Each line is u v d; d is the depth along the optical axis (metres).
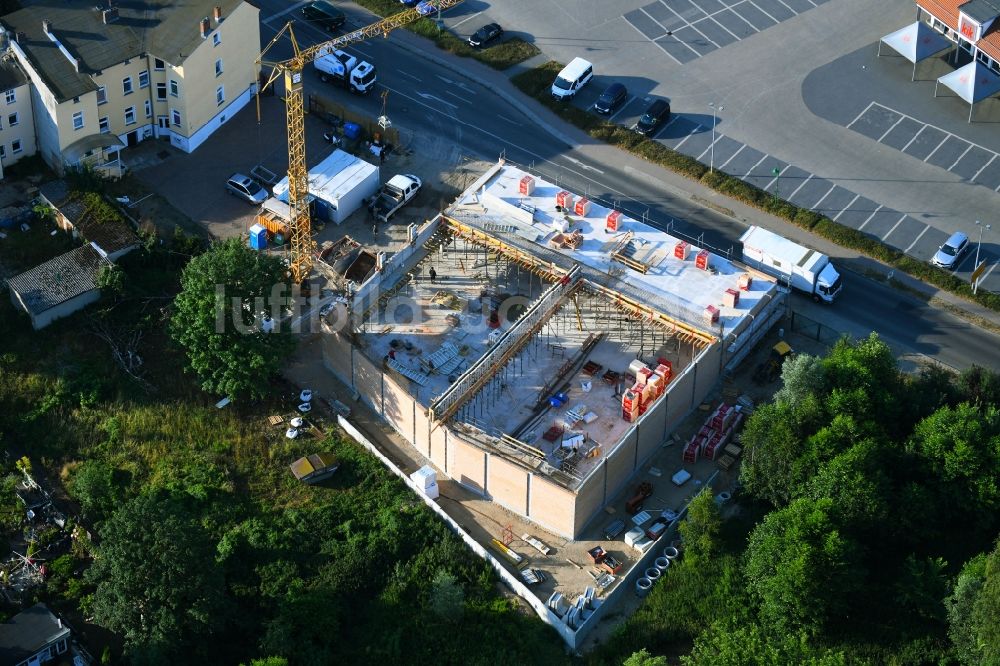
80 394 144.88
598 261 154.50
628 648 125.06
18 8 173.88
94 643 125.56
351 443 142.62
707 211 169.12
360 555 130.12
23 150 167.62
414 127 179.62
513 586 129.50
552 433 141.62
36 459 140.12
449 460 138.50
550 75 187.00
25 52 162.50
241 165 172.25
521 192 162.62
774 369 149.38
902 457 134.62
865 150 176.00
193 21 168.62
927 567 127.00
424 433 139.88
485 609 127.31
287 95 151.88
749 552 129.12
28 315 151.50
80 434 141.88
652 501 137.62
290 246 162.88
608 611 129.12
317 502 136.38
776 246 158.38
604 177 173.50
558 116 182.00
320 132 177.38
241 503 136.00
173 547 119.38
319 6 193.00
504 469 133.75
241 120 178.25
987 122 178.88
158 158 172.38
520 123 181.12
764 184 171.88
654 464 141.50
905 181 171.75
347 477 139.00
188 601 121.38
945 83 180.12
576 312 153.75
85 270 154.12
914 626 126.62
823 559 123.25
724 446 142.50
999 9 183.38
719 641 120.12
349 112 175.88
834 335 154.25
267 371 141.38
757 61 189.12
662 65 188.88
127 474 138.25
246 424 144.00
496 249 157.25
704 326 146.62
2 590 128.12
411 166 174.12
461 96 184.50
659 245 156.38
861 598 128.25
